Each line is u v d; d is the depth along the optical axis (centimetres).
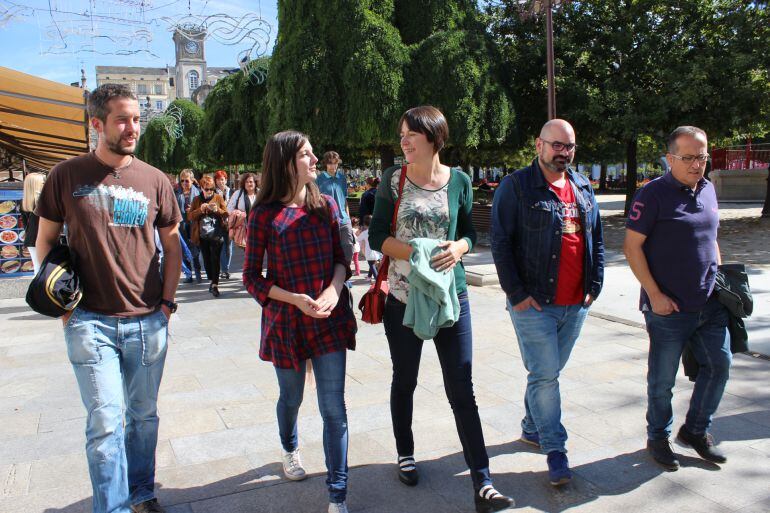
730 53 1403
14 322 692
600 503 288
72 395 444
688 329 313
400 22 1334
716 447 333
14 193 846
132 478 277
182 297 845
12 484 308
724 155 2550
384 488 305
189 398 432
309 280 274
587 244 302
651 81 1536
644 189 315
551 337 300
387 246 286
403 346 295
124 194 257
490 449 346
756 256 1073
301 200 281
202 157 2133
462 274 296
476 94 1266
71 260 251
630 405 410
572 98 1498
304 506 287
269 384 463
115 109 247
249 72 1330
